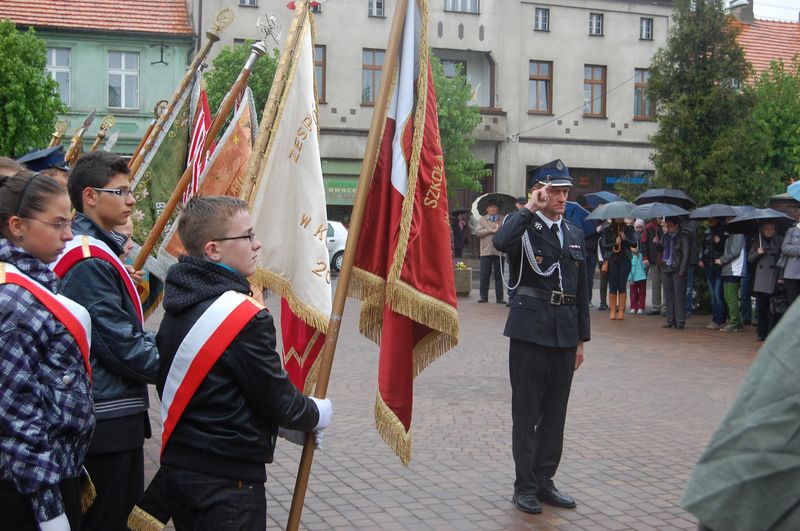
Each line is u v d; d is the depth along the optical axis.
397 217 3.81
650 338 12.99
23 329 2.76
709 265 14.31
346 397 8.28
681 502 1.79
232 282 2.90
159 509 2.96
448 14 33.00
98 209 3.61
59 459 2.84
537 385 5.15
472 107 30.39
